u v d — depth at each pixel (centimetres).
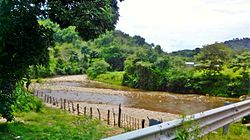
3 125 1149
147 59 7238
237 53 7644
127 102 4469
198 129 563
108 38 12100
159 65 6906
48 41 1107
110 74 8306
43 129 1189
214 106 4341
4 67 1084
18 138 992
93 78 8712
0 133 1030
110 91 6044
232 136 790
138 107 3953
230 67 6400
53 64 9188
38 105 1881
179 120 523
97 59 9994
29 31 1056
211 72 6144
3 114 1168
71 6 1046
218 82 6056
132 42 15138
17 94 1462
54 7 1004
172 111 3731
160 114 3347
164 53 9538
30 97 1856
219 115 727
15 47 1053
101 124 1847
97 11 1034
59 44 11481
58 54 9856
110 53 9988
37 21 1062
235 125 952
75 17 1020
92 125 1540
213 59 6494
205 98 5466
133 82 7200
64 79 8319
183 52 12406
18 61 1088
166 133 488
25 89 1784
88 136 1118
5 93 1144
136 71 7131
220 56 6825
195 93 6281
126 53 10188
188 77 6347
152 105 4266
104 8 1047
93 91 5844
